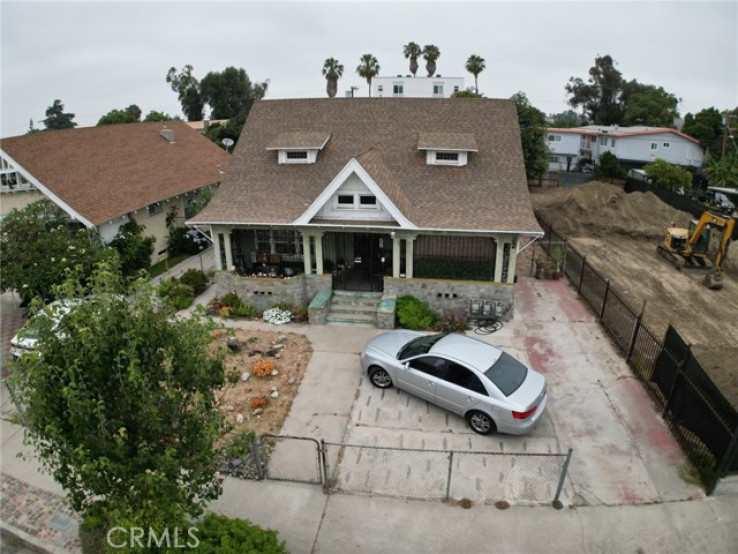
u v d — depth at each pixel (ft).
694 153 179.11
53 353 22.91
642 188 134.10
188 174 99.14
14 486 36.86
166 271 81.66
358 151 66.74
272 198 62.59
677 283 76.95
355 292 63.16
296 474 36.63
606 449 38.52
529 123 144.25
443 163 63.93
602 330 57.31
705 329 61.36
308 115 71.97
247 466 37.04
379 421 42.04
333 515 33.24
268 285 62.28
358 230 58.65
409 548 30.83
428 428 41.11
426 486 35.37
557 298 66.64
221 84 250.37
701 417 36.27
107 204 75.25
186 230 91.97
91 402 21.84
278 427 41.52
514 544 30.96
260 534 26.81
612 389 45.98
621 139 182.50
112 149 92.07
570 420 41.86
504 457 37.88
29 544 32.60
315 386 46.98
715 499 33.91
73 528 33.50
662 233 99.86
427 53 224.33
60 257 57.98
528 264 81.41
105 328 23.15
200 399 25.30
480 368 39.83
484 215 57.31
